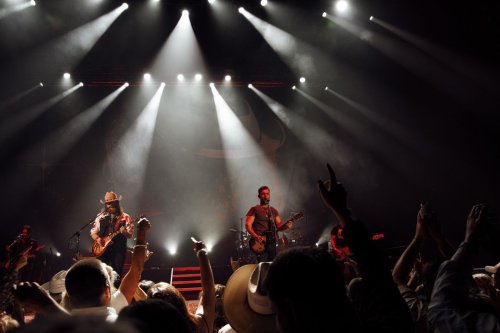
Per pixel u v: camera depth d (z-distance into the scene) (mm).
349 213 1278
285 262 1026
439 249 1851
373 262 1206
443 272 1458
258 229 7031
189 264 12656
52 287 2967
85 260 1766
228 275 10875
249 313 1646
